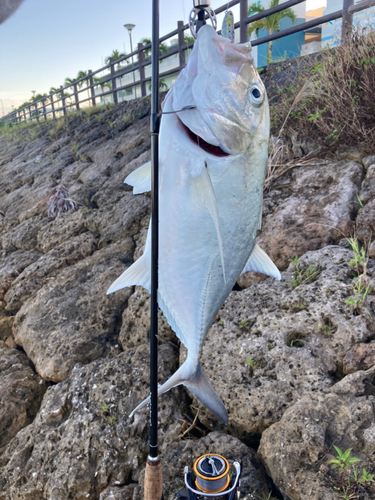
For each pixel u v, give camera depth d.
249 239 0.47
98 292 1.31
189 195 0.44
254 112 0.42
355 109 1.15
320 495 0.61
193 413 0.90
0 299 1.62
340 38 1.48
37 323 1.32
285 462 0.66
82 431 0.91
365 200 1.04
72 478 0.85
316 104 1.27
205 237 0.45
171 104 0.42
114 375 1.00
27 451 0.96
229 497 0.49
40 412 1.03
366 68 1.14
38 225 1.92
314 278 0.95
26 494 0.89
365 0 1.42
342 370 0.79
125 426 0.88
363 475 0.59
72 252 1.58
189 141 0.42
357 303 0.84
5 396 1.13
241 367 0.85
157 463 0.50
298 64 1.60
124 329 1.18
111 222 1.61
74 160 2.62
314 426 0.68
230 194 0.44
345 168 1.13
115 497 0.79
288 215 1.10
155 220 0.44
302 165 1.23
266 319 0.91
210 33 0.41
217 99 0.40
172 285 0.48
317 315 0.86
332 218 1.04
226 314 0.97
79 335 1.21
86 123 3.35
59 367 1.15
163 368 0.97
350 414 0.67
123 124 2.66
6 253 1.92
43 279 1.53
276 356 0.83
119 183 1.84
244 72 0.41
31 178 2.71
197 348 0.49
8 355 1.29
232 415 0.81
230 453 0.74
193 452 0.76
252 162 0.44
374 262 0.92
